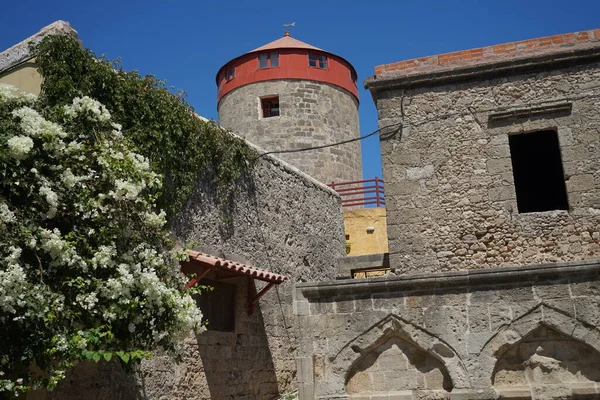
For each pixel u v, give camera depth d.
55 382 7.03
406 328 8.98
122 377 9.48
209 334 11.72
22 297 6.71
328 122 26.42
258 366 13.27
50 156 7.80
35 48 9.97
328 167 25.77
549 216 10.16
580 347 8.55
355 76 29.31
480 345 8.69
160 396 10.15
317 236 17.56
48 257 7.44
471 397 8.52
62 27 10.52
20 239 7.16
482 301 8.84
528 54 10.75
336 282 9.29
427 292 9.04
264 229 14.55
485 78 10.88
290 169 16.47
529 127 10.53
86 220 7.93
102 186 8.15
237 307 12.90
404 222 10.66
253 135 25.84
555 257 9.98
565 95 10.50
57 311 7.11
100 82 10.12
